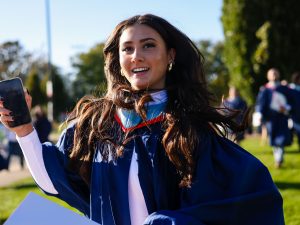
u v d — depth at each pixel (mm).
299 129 10047
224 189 2020
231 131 2285
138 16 2227
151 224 1963
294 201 5840
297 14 17500
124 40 2188
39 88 47938
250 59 17938
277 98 9016
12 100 2211
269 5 17547
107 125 2203
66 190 2281
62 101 50531
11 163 14578
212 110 2197
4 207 6875
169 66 2260
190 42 2289
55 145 2377
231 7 18031
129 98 2193
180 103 2182
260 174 2039
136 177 2066
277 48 17500
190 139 2035
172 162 2041
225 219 1956
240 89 18281
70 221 1964
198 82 2262
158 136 2100
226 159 2043
